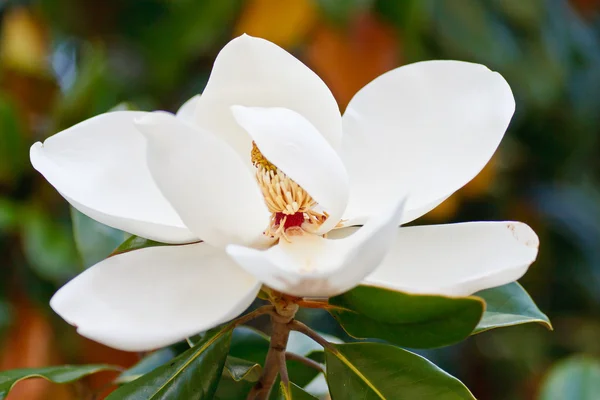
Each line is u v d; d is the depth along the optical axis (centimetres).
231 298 84
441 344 82
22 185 133
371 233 78
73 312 82
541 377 169
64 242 124
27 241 121
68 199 86
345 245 85
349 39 137
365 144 91
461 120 89
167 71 151
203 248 86
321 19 137
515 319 89
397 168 90
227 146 83
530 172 175
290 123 84
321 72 139
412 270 85
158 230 85
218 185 83
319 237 87
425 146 90
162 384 86
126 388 86
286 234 87
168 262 85
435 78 90
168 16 145
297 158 84
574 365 109
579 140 169
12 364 125
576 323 177
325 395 104
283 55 87
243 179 83
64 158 87
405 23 137
